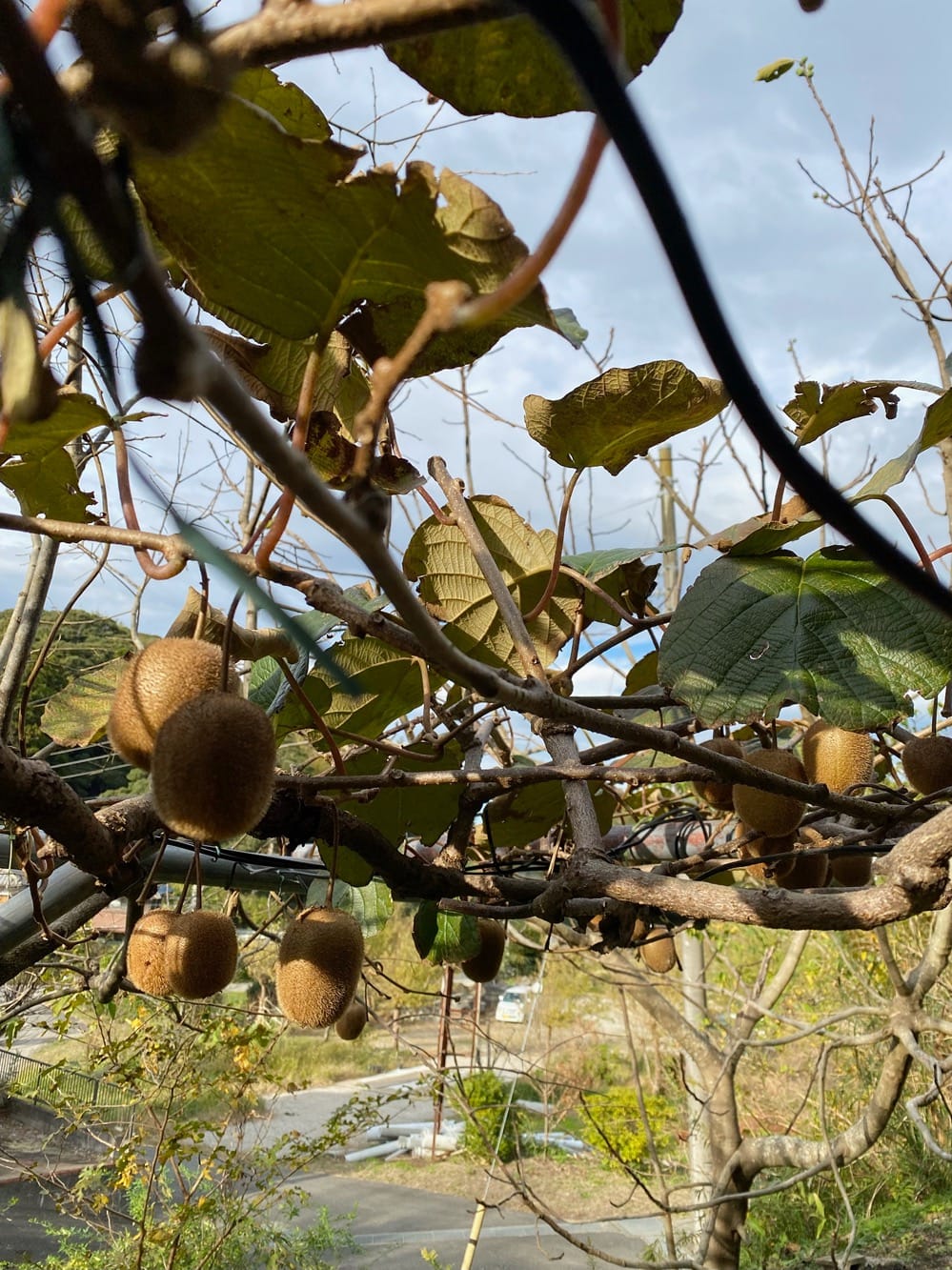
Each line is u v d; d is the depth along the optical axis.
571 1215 9.45
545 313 0.83
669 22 0.85
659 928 3.02
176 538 1.08
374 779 1.64
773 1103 8.08
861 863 2.37
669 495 7.27
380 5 0.48
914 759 1.74
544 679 1.30
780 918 1.39
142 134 0.45
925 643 1.46
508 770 1.65
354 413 1.46
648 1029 9.56
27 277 0.52
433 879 1.96
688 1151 6.98
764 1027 8.18
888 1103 4.45
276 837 1.80
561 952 3.08
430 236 0.79
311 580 1.00
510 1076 11.06
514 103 0.84
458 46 0.81
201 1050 5.17
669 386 1.35
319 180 0.76
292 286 0.86
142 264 0.40
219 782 1.11
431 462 1.51
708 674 1.52
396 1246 8.47
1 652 3.00
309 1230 6.68
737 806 1.81
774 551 1.67
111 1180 5.42
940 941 4.27
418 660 1.99
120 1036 5.71
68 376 2.13
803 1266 6.23
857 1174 7.42
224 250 0.82
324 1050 16.44
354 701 2.24
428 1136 12.08
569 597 2.15
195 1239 5.45
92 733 1.99
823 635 1.51
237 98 0.69
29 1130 7.74
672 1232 4.39
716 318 0.44
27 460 1.42
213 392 0.43
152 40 0.43
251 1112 6.93
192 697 1.18
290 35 0.48
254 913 6.41
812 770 1.83
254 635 1.65
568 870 1.62
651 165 0.40
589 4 0.46
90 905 2.18
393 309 0.94
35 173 0.43
